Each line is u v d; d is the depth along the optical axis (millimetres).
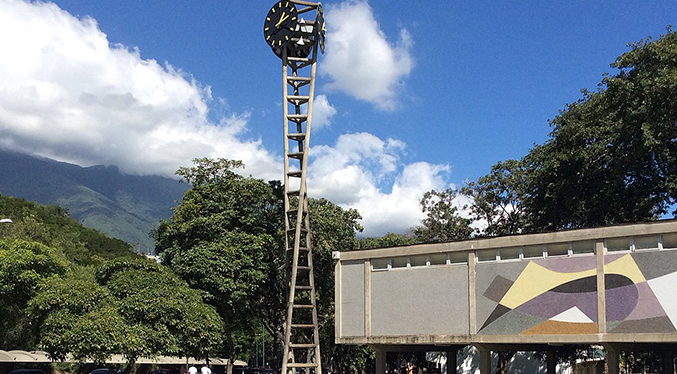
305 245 40719
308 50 40969
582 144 39219
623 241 26031
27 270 36062
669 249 24875
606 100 38031
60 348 30734
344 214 49406
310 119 39500
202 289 39500
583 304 26453
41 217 102062
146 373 57719
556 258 27469
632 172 38219
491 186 50531
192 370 33250
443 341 29812
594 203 38281
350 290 33125
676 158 34938
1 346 54156
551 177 40656
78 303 31797
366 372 74250
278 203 44094
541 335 27219
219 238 40938
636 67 36875
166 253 41688
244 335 84312
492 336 28484
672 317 24422
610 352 26641
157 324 33406
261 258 41500
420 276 31109
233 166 44625
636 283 25391
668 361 27891
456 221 53312
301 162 39094
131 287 34188
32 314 32375
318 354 36812
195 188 43594
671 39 36844
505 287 28547
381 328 31781
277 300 45094
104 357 31141
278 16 40219
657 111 33531
